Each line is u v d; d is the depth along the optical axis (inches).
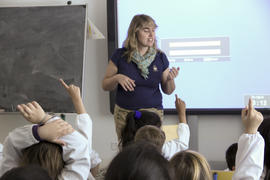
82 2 143.5
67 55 138.5
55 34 139.7
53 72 139.3
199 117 140.2
